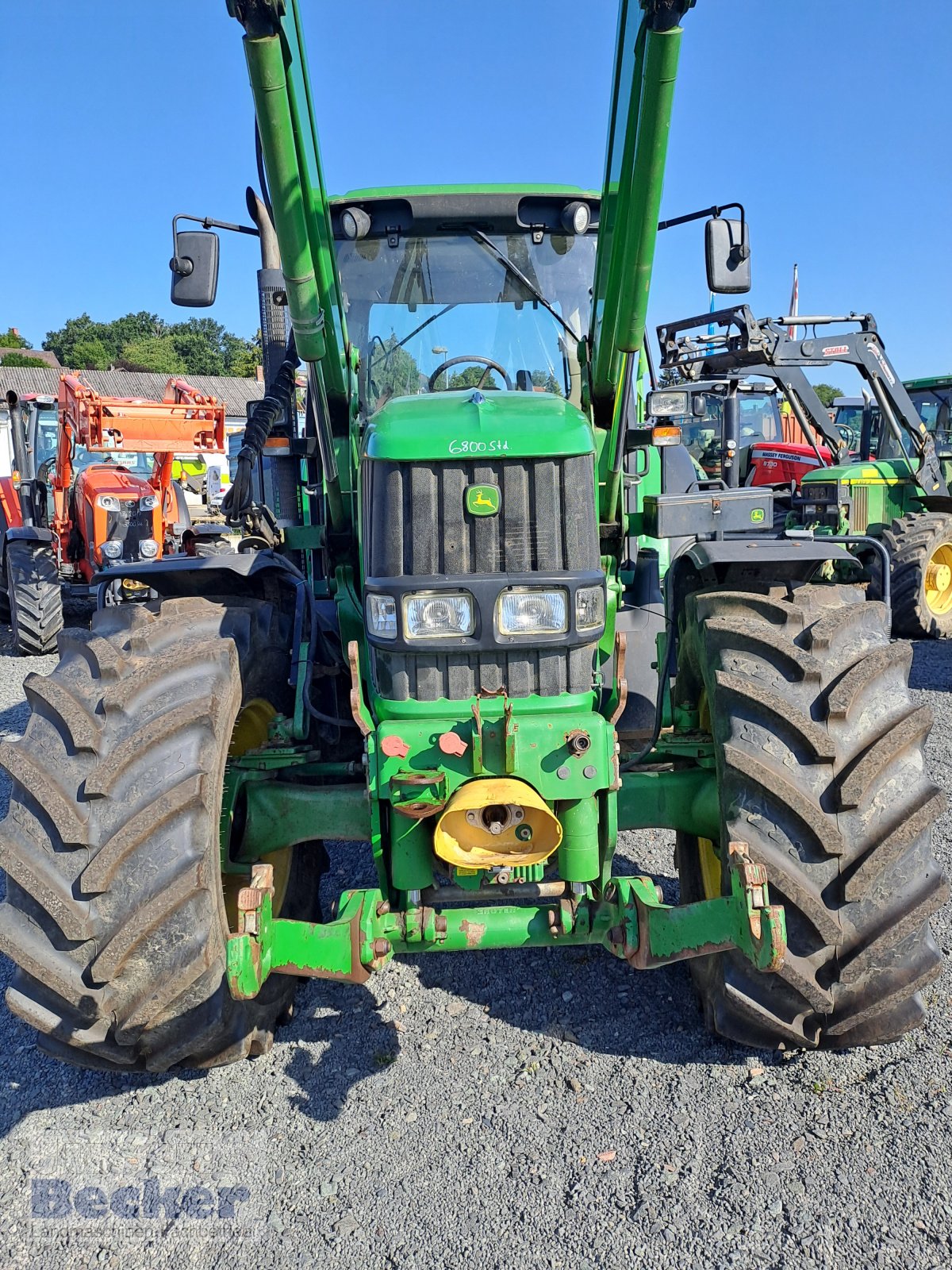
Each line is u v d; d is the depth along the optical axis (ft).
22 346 240.12
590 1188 7.47
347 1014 10.06
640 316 8.82
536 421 8.05
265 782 9.67
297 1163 7.89
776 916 6.69
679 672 10.34
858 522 32.09
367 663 9.37
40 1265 7.01
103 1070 8.36
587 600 8.09
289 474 13.26
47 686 8.23
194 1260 6.99
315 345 8.97
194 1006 7.76
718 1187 7.40
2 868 7.56
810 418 32.60
